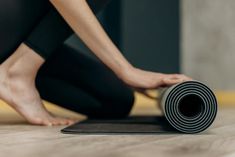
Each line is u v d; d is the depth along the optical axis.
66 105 1.52
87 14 1.09
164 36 3.45
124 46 3.33
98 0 1.22
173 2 3.47
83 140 0.90
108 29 3.23
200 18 3.69
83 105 1.53
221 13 3.72
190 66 3.66
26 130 1.10
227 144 0.85
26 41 1.20
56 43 1.20
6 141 0.89
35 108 1.22
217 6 3.71
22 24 1.21
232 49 3.75
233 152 0.76
